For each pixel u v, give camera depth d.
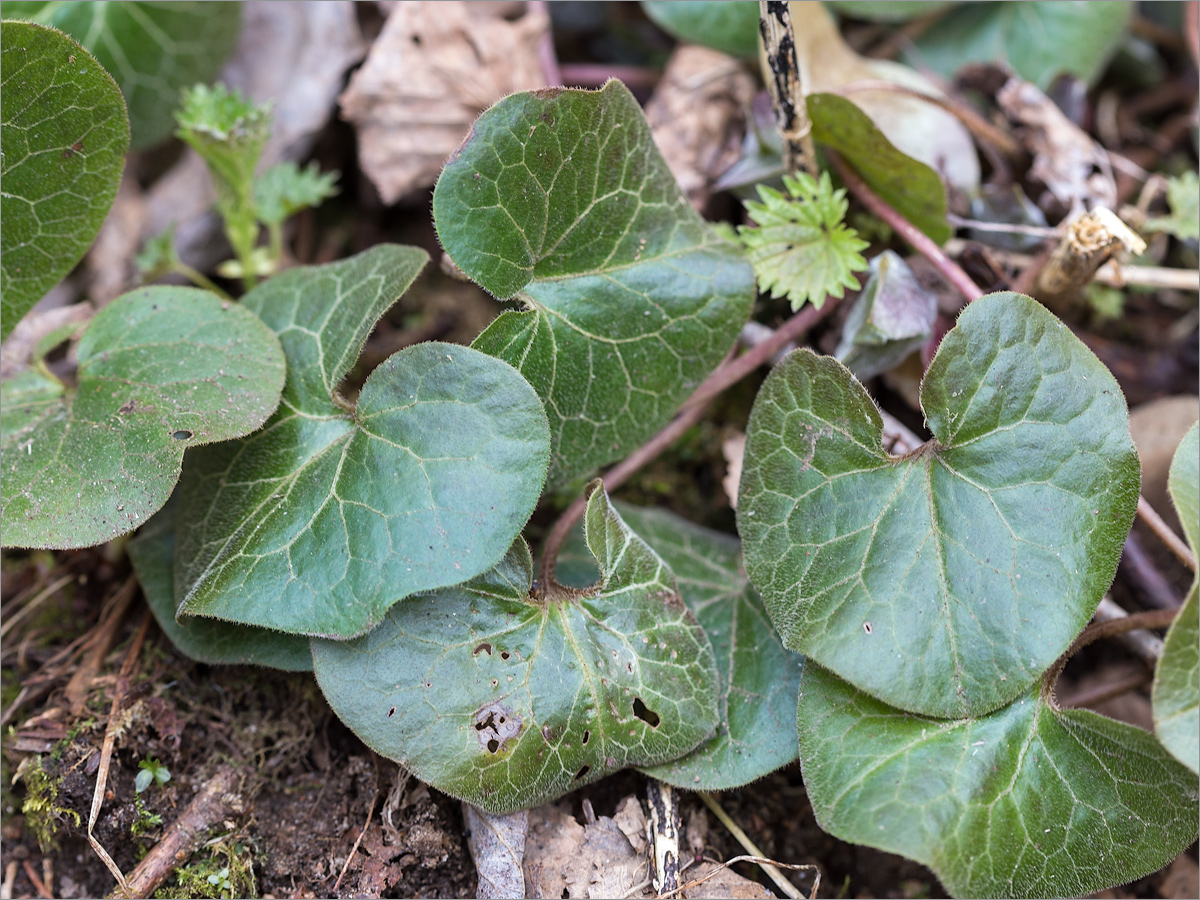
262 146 0.36
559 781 0.30
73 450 0.31
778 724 0.31
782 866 0.31
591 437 0.32
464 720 0.30
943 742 0.30
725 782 0.31
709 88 0.38
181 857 0.31
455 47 0.38
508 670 0.30
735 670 0.32
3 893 0.32
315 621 0.29
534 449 0.29
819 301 0.33
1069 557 0.30
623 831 0.31
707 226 0.33
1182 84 0.42
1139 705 0.35
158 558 0.33
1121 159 0.39
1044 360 0.30
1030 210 0.36
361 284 0.32
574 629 0.30
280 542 0.30
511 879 0.30
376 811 0.32
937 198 0.34
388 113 0.38
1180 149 0.42
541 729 0.30
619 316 0.32
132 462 0.30
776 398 0.31
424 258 0.32
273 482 0.31
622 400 0.32
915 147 0.36
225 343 0.32
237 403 0.31
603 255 0.32
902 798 0.29
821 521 0.30
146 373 0.32
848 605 0.30
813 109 0.33
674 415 0.33
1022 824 0.29
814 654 0.30
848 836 0.29
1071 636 0.29
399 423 0.30
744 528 0.31
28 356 0.35
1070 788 0.30
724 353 0.33
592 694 0.30
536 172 0.30
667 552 0.34
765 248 0.33
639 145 0.32
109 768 0.32
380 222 0.40
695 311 0.32
